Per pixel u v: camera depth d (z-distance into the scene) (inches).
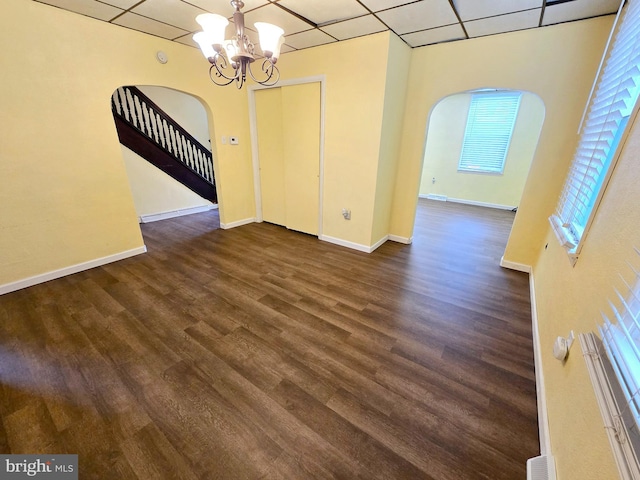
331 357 71.8
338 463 48.2
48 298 94.6
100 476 45.8
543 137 103.4
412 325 84.7
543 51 96.7
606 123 60.6
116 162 115.2
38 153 95.3
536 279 100.7
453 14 88.6
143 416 55.6
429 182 267.3
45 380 63.2
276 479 45.9
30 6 85.3
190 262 124.9
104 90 105.8
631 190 39.0
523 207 113.8
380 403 59.3
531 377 66.2
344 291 103.2
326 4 84.0
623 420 27.5
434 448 50.6
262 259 129.4
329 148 135.6
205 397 60.1
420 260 131.0
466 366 69.4
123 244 125.0
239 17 66.3
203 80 136.9
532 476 44.4
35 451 49.2
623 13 75.6
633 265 32.6
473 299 99.0
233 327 82.4
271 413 56.9
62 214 104.6
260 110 157.8
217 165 157.4
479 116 229.3
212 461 48.3
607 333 34.6
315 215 156.6
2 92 85.4
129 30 107.1
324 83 126.0
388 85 112.7
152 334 78.7
